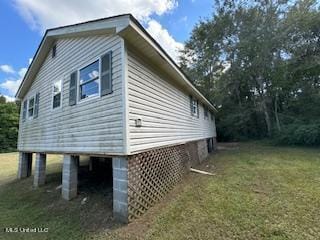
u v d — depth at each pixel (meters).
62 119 6.18
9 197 6.33
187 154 8.02
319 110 14.88
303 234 3.04
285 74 16.03
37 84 8.28
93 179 7.10
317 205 3.94
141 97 4.88
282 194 4.61
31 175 9.19
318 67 14.52
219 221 3.61
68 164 5.62
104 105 4.61
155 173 5.12
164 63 5.77
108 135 4.40
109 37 4.74
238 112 19.83
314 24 14.93
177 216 3.96
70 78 6.03
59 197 5.69
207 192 5.14
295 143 13.84
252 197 4.56
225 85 19.25
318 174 6.06
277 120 16.64
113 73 4.50
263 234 3.11
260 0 16.80
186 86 8.36
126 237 3.39
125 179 4.00
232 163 8.75
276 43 15.94
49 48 7.38
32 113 8.52
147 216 4.13
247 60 17.88
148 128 5.09
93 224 3.97
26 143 8.66
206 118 13.62
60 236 3.67
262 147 14.09
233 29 18.86
